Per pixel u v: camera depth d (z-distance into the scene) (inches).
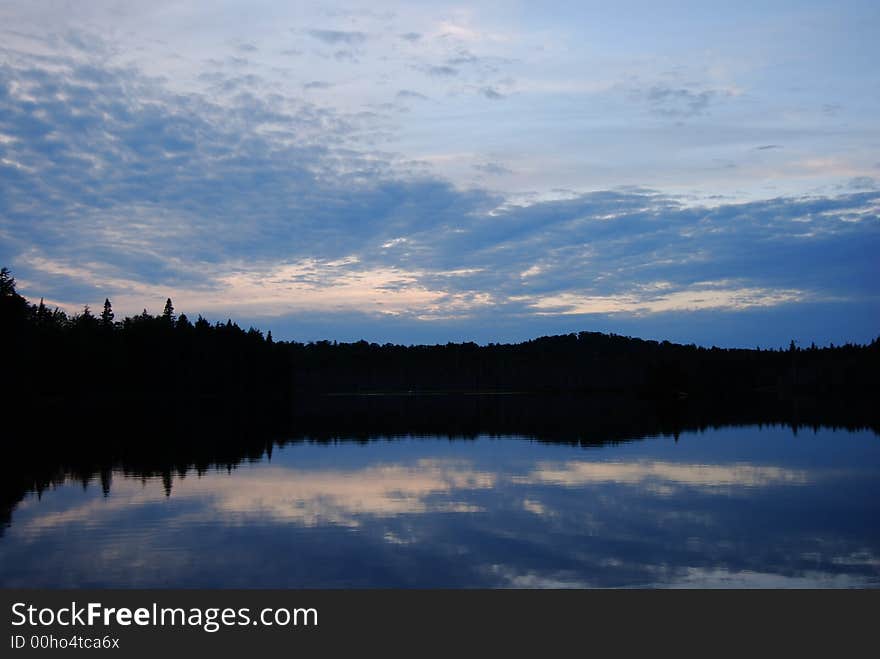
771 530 708.0
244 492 928.3
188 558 611.2
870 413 2775.6
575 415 2763.3
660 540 670.5
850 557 613.0
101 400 3946.9
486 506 834.8
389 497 893.8
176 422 2313.0
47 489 951.0
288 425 2194.9
